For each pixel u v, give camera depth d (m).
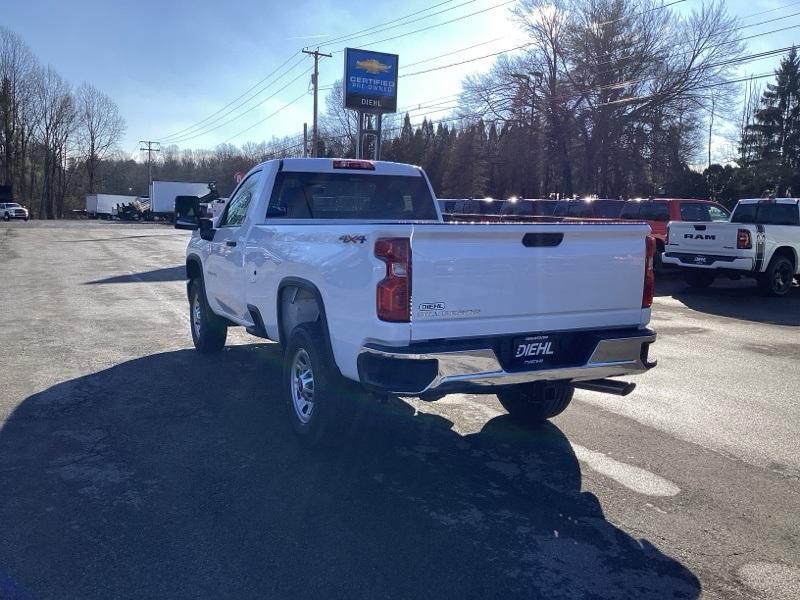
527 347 4.55
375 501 4.30
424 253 4.12
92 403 6.23
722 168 50.69
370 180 6.90
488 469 4.89
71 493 4.33
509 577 3.44
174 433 5.47
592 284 4.73
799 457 5.23
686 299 14.16
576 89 42.25
